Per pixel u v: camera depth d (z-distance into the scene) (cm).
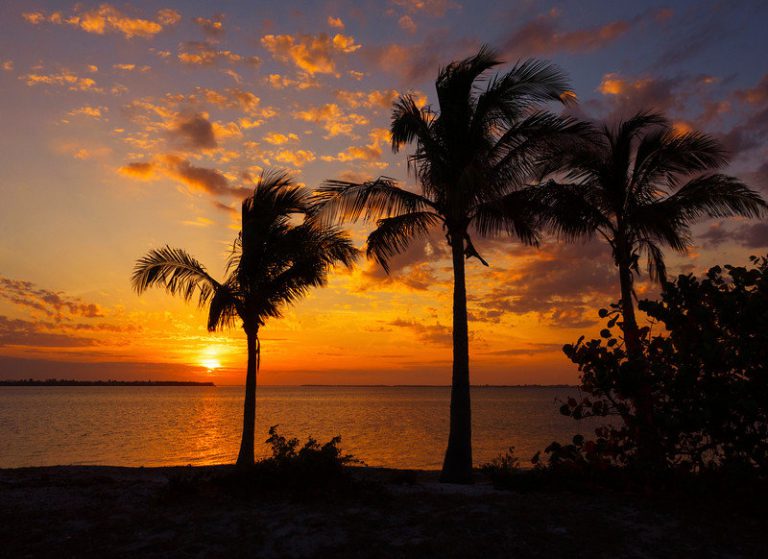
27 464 2519
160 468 1440
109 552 575
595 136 1235
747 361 709
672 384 744
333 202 1286
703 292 755
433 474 1421
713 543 565
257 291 1488
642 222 1368
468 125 1270
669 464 779
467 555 546
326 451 855
